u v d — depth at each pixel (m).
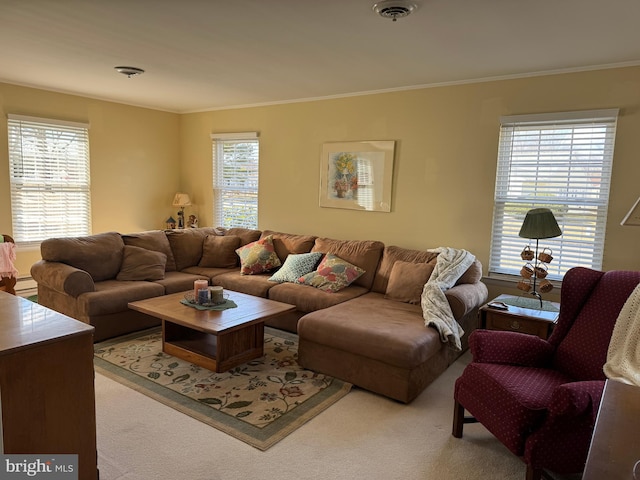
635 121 3.38
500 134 3.96
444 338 3.09
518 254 3.98
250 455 2.25
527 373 2.29
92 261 4.14
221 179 6.07
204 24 2.78
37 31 2.97
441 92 4.21
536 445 1.91
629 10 2.41
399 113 4.48
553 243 3.81
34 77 4.40
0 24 2.85
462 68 3.67
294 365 3.35
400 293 3.80
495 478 2.13
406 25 2.72
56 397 1.67
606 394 1.49
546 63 3.47
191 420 2.56
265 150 5.54
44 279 3.85
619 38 2.87
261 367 3.30
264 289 4.24
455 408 2.46
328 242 4.63
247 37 3.01
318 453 2.29
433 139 4.30
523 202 3.92
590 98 3.54
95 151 5.49
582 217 3.67
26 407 1.59
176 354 3.43
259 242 4.86
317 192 5.14
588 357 2.26
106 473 2.07
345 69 3.79
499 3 2.36
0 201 4.79
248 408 2.71
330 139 4.97
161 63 3.74
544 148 3.79
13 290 4.55
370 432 2.50
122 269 4.29
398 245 4.61
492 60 3.42
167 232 5.03
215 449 2.29
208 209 6.23
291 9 2.50
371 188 4.71
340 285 4.07
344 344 3.01
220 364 3.17
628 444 1.17
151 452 2.25
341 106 4.85
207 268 4.98
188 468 2.13
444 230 4.32
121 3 2.49
